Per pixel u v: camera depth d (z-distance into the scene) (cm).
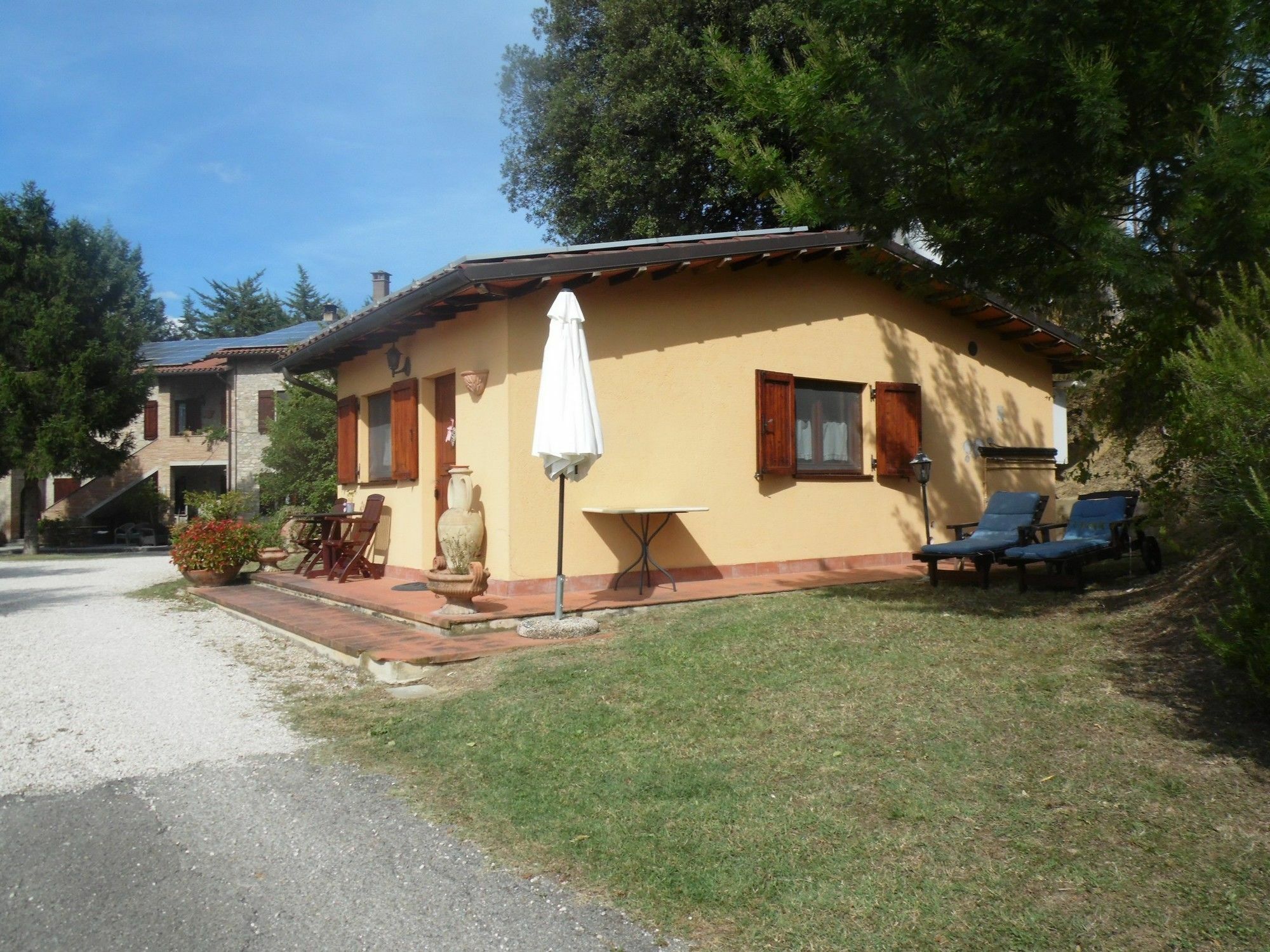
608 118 1966
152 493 2973
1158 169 537
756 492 961
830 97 682
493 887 319
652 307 889
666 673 557
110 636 856
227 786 423
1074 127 545
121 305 2717
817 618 693
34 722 538
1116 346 686
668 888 312
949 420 1148
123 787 425
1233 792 342
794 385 1007
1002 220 627
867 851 327
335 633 722
